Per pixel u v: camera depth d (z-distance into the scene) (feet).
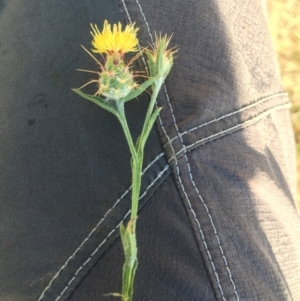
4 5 1.07
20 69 0.79
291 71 1.52
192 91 0.72
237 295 0.63
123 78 0.49
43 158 0.72
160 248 0.65
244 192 0.70
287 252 0.73
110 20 0.76
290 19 1.54
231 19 0.85
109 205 0.67
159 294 0.62
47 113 0.74
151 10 0.77
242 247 0.65
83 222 0.67
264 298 0.64
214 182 0.68
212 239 0.65
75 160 0.70
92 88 0.73
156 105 0.71
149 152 0.69
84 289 0.65
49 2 0.81
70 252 0.67
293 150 1.05
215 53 0.76
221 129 0.72
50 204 0.70
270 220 0.72
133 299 0.63
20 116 0.76
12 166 0.74
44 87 0.76
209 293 0.63
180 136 0.69
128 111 0.70
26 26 0.82
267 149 0.82
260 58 0.88
